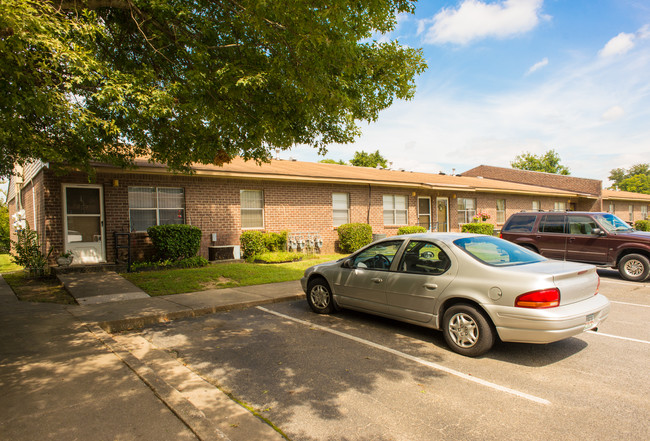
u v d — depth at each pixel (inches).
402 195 732.7
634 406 135.6
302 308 285.1
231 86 230.2
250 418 124.8
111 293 311.1
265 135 274.8
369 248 244.1
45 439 108.7
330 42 205.9
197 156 319.0
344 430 120.5
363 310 238.5
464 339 185.6
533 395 144.3
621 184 2915.8
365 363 176.4
